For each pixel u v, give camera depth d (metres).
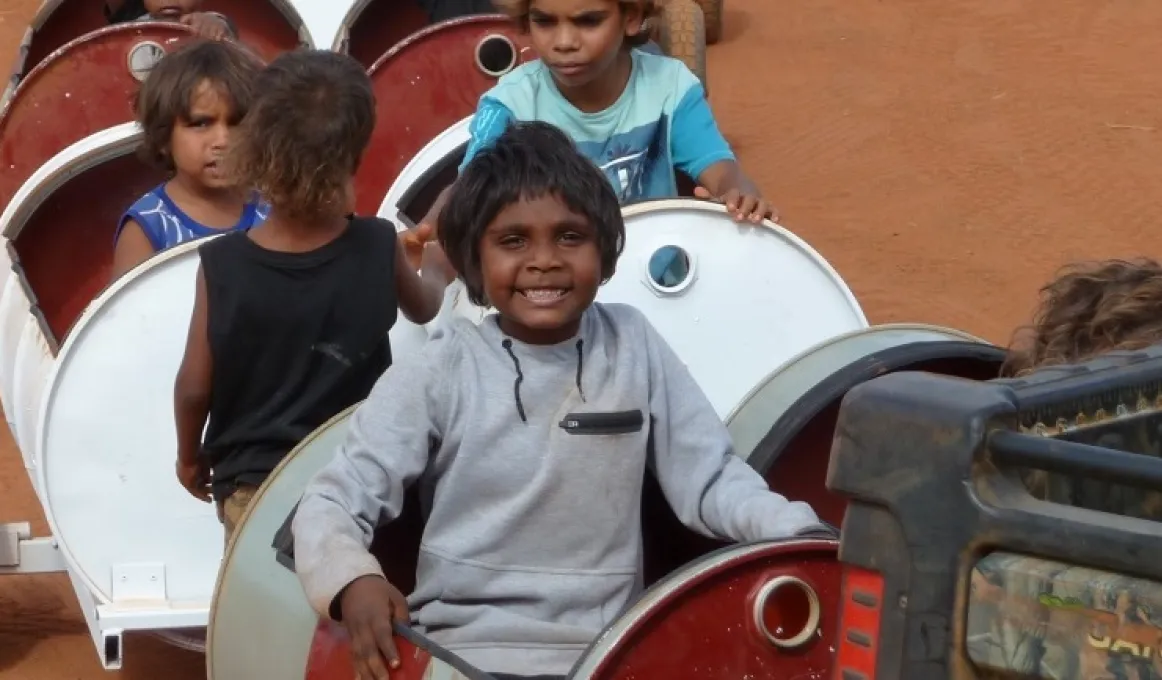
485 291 3.89
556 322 3.77
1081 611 2.34
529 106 5.74
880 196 10.77
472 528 3.80
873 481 2.56
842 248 10.05
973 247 10.08
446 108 8.03
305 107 4.66
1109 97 12.29
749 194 5.65
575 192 3.77
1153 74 12.70
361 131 4.77
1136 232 10.26
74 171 6.80
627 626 3.29
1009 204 10.66
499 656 3.66
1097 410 2.92
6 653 6.39
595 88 5.72
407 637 3.42
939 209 10.59
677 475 3.96
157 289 5.57
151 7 9.09
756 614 3.38
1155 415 3.05
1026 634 2.40
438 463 3.85
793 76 12.84
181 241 6.00
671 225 5.56
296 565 3.63
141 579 5.65
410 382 3.80
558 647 3.70
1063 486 2.70
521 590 3.76
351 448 3.76
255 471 4.80
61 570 6.23
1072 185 10.92
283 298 4.73
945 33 13.66
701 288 5.59
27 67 9.55
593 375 3.85
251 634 4.12
